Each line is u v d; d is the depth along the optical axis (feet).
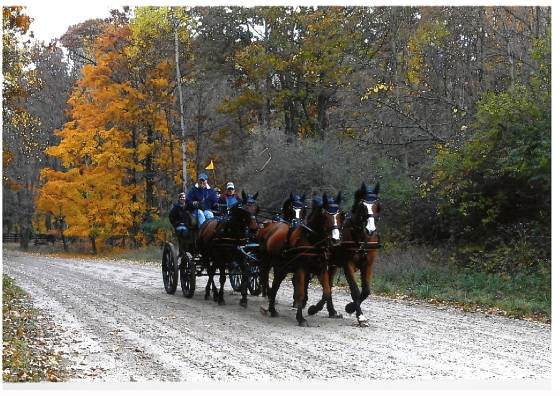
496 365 23.58
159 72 105.50
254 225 39.73
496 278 48.08
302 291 32.89
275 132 84.99
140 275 63.82
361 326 32.19
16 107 71.31
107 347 27.17
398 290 47.32
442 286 48.44
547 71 51.13
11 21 62.90
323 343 27.81
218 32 106.22
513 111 50.44
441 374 22.33
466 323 33.22
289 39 99.86
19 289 48.03
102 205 100.53
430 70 74.74
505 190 55.77
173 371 22.99
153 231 104.94
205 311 37.73
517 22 71.56
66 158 101.04
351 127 80.69
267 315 35.99
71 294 46.11
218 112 104.27
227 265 41.16
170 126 107.24
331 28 91.25
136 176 113.91
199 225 43.57
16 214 139.13
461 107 65.00
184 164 98.78
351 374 22.35
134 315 35.96
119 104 101.76
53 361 24.20
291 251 33.14
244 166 89.45
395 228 67.62
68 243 134.41
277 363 24.06
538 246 51.83
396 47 76.74
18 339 28.02
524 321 33.94
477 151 53.57
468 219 60.23
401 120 68.64
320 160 76.07
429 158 65.31
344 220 34.42
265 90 105.81
